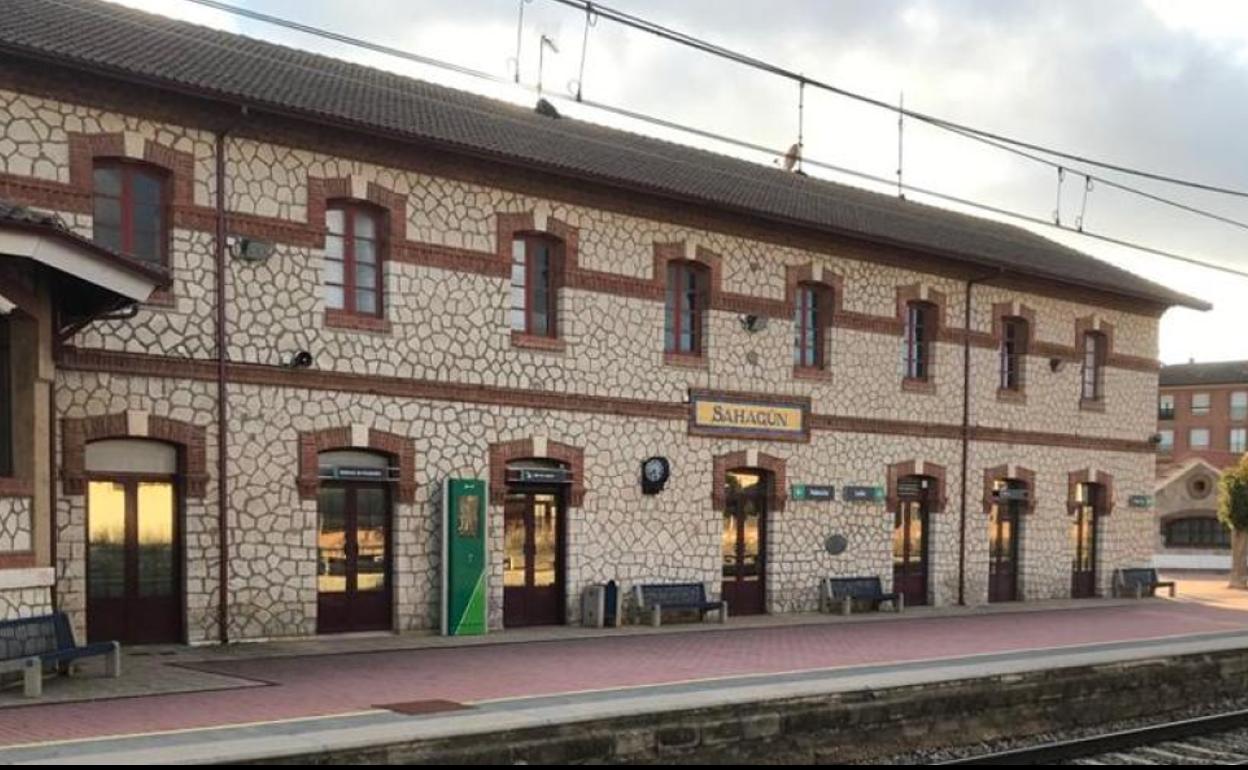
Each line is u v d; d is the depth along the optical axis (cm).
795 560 2183
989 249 2575
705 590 2039
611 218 1944
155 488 1519
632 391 1959
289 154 1611
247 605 1562
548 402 1856
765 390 2141
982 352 2517
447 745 955
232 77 1609
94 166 1470
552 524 1894
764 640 1755
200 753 863
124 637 1487
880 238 2245
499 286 1808
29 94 1402
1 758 849
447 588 1712
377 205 1691
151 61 1527
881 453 2322
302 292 1617
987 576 2517
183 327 1517
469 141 1742
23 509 1224
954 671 1380
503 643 1655
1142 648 1688
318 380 1627
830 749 1203
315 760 890
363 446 1669
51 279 1275
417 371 1719
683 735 1097
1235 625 2164
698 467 2047
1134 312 2873
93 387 1446
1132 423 2864
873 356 2312
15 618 1195
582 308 1902
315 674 1316
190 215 1524
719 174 2314
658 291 1998
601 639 1730
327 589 1656
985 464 2514
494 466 1795
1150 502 2912
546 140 2005
